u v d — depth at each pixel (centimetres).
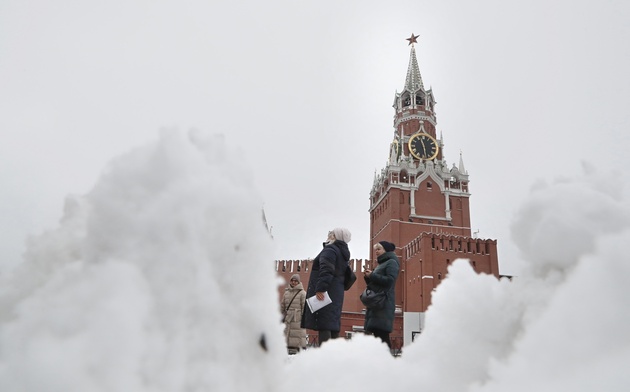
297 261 5841
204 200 144
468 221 6606
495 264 5194
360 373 171
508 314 173
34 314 123
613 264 141
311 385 165
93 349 112
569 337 135
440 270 5075
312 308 664
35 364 108
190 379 128
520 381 138
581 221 159
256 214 164
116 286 121
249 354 149
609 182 183
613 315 133
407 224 6309
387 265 744
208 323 136
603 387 120
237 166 169
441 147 7331
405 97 7869
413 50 8531
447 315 186
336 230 778
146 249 132
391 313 735
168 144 149
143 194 141
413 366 181
